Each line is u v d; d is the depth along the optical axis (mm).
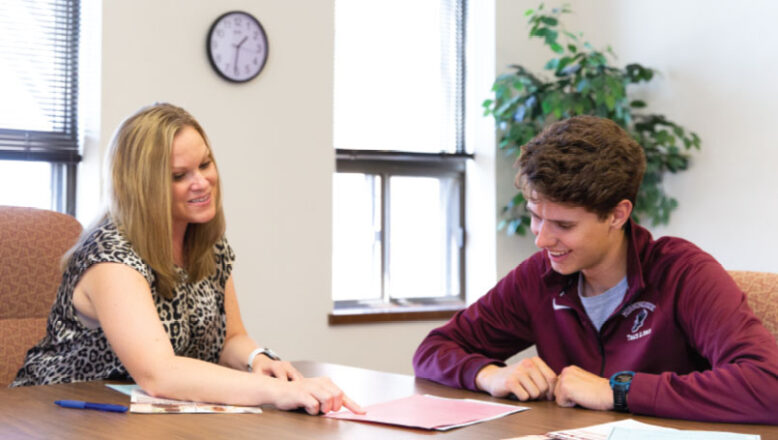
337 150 4035
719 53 3887
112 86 3279
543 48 4438
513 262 4316
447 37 4418
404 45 4293
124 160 1631
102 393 1474
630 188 1437
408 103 4297
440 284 4406
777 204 3645
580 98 3975
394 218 4270
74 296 1619
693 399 1267
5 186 3291
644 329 1544
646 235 1582
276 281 3652
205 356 1815
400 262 4289
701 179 3949
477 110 4383
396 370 3994
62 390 1505
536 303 1713
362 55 4176
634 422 1230
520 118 4023
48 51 3322
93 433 1156
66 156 3344
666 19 4113
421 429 1205
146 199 1606
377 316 3908
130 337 1474
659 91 4148
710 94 3926
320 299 3768
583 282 1632
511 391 1445
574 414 1312
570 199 1398
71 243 2053
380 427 1222
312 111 3742
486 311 1778
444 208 4414
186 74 3441
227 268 1919
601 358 1615
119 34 3293
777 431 1194
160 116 1663
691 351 1529
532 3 4422
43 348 1712
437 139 4371
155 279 1643
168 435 1150
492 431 1189
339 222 4121
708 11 3932
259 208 3607
